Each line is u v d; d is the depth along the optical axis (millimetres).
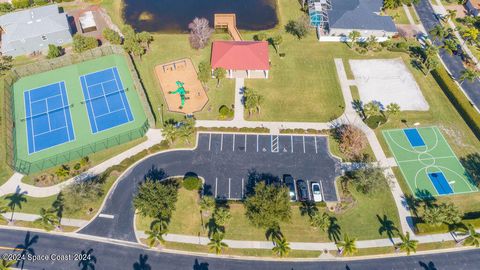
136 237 66562
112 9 114188
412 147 79312
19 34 96562
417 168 75875
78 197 65688
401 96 89312
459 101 85000
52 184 72938
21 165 75938
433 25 109250
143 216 68125
